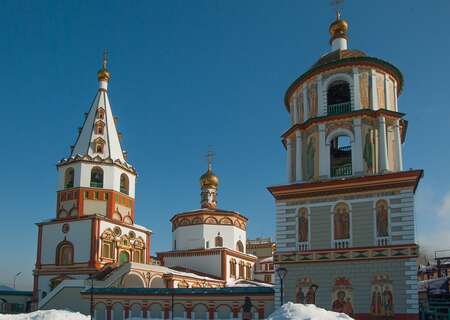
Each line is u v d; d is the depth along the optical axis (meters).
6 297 67.31
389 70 41.34
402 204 36.16
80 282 54.53
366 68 40.72
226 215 75.12
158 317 46.50
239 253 74.19
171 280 56.41
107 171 65.62
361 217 37.16
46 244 63.84
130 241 66.88
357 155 38.59
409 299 34.50
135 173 70.19
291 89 44.25
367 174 38.09
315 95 41.50
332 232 37.78
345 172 39.53
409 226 35.62
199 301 44.91
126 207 67.62
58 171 66.31
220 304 44.03
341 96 43.50
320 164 39.47
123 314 48.16
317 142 40.06
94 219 61.69
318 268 37.56
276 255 38.97
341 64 40.72
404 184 36.38
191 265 71.75
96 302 49.62
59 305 54.47
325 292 36.94
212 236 73.75
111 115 70.88
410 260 35.09
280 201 40.00
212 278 67.12
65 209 64.25
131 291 48.50
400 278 35.09
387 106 40.47
